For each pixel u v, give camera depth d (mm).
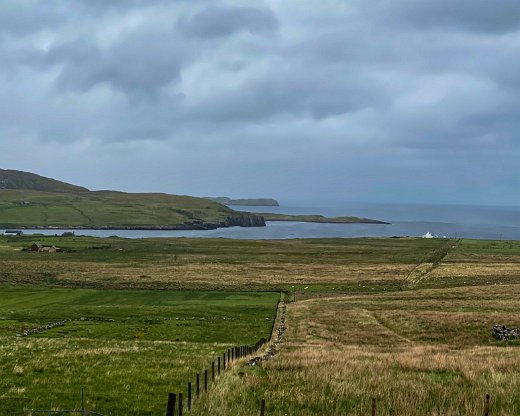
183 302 80000
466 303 65438
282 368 23125
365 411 15438
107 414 16172
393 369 22156
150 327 53625
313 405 16484
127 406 17047
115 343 37281
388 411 15328
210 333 51312
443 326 48438
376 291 95562
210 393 17844
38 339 39375
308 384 18969
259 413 15602
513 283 95938
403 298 79062
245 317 65062
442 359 24281
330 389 18219
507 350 31812
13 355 27438
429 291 86875
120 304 77625
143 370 23531
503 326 44062
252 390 18703
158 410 16656
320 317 61031
